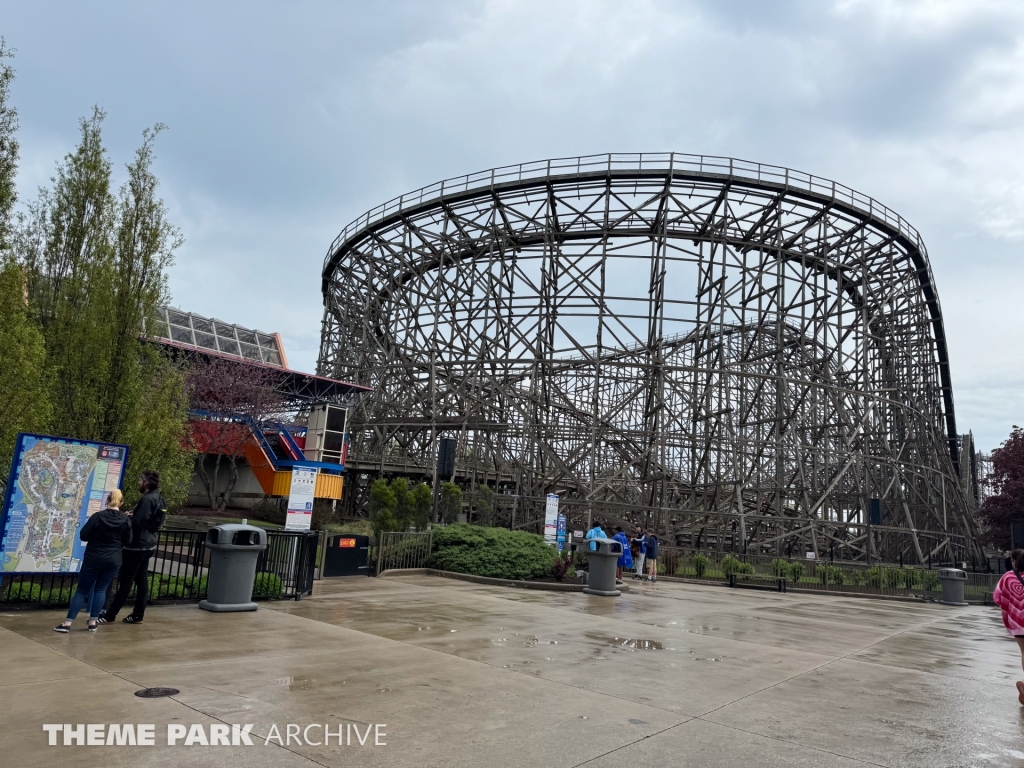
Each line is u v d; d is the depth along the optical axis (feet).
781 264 113.39
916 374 136.26
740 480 101.45
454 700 21.65
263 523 94.38
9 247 37.19
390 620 36.22
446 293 122.93
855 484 116.06
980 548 136.77
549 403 110.93
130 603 35.09
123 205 42.63
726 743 19.19
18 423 35.55
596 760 17.12
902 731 21.43
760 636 39.47
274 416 134.92
